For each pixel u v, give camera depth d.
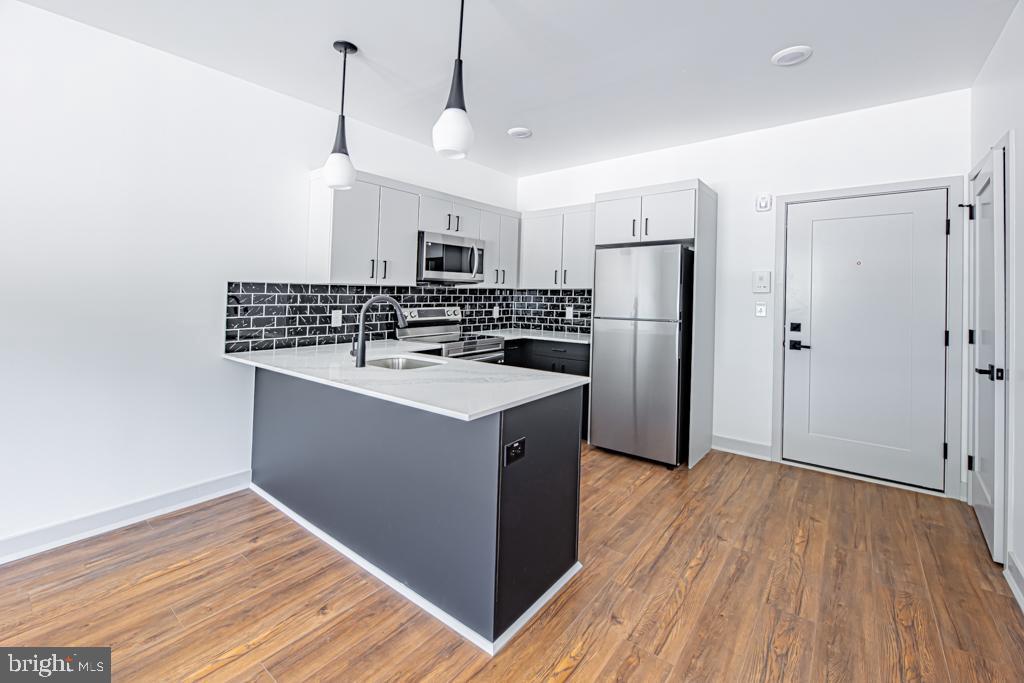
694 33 2.18
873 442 3.03
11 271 2.00
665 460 3.29
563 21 2.09
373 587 1.90
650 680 1.44
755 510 2.61
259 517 2.48
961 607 1.78
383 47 2.33
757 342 3.45
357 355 2.28
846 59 2.40
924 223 2.84
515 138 3.62
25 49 2.00
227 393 2.72
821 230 3.17
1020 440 1.86
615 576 1.99
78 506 2.21
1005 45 2.09
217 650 1.54
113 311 2.28
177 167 2.46
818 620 1.71
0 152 1.95
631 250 3.42
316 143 3.05
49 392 2.12
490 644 1.55
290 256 2.96
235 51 2.39
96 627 1.63
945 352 2.80
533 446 1.74
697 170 3.69
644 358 3.37
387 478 1.93
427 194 3.49
